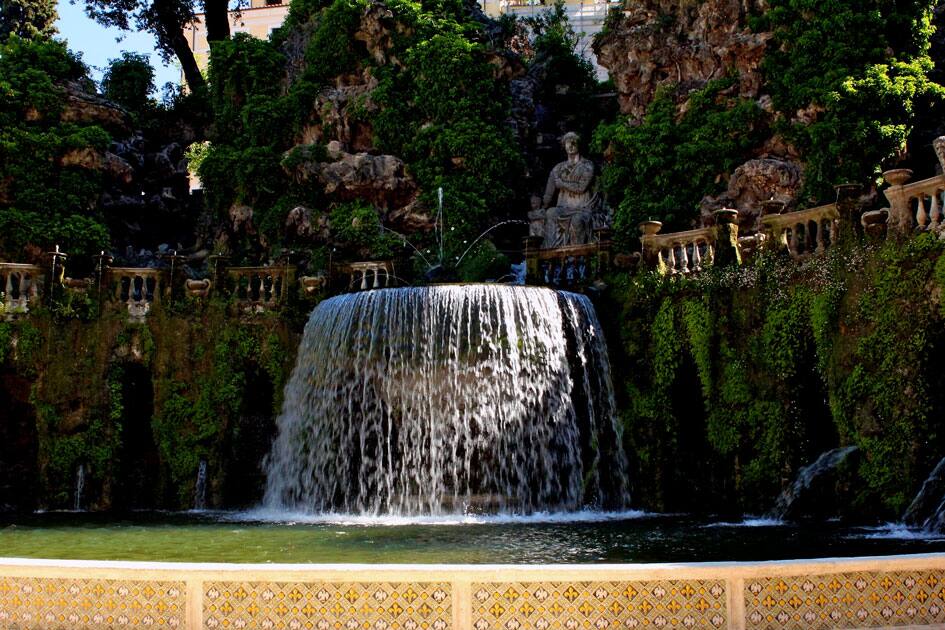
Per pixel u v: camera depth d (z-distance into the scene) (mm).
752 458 17344
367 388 19062
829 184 21812
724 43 24469
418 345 18719
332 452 19359
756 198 23047
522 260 26781
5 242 25078
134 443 21047
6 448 20422
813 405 16938
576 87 31547
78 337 20688
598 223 25703
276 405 20812
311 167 26922
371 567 6715
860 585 6844
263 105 28031
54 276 20859
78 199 26344
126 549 12672
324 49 28422
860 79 22016
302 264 26219
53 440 20188
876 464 14766
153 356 20906
